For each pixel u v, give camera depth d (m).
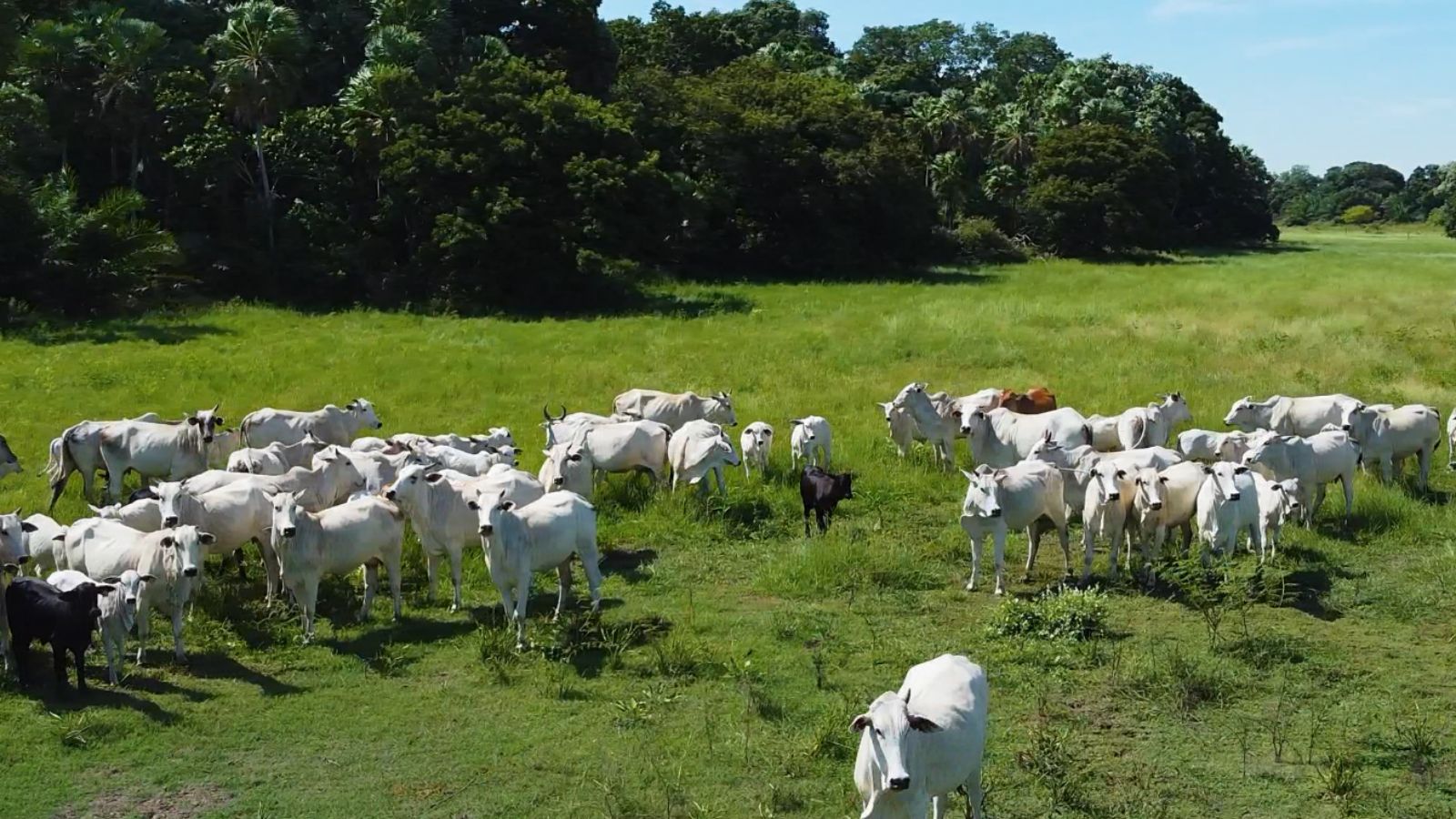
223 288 45.84
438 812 9.62
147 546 12.64
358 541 13.30
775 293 50.25
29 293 40.19
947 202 75.69
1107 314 38.31
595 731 10.97
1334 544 16.11
